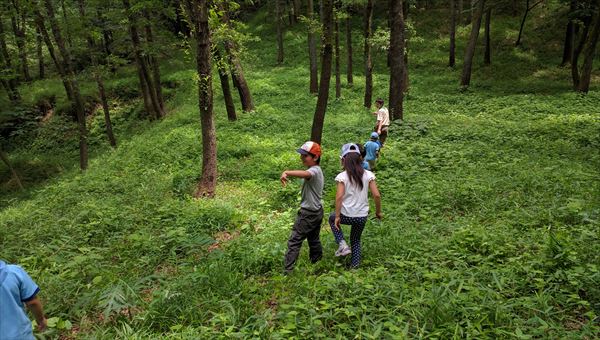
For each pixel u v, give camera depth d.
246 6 42.75
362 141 13.92
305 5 41.59
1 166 24.25
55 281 5.59
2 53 26.89
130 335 4.25
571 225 6.33
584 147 11.78
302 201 5.53
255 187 10.27
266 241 6.73
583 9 23.64
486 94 23.77
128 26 21.44
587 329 3.78
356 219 5.35
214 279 5.23
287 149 13.80
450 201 7.84
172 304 4.76
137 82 30.17
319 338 3.93
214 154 9.98
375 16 38.09
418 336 3.79
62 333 4.69
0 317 2.86
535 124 15.16
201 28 9.36
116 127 27.36
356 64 31.88
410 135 13.91
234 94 24.84
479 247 5.69
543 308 4.16
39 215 9.94
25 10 18.44
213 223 7.91
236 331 4.26
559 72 28.38
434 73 30.06
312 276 5.24
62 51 17.61
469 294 4.38
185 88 28.53
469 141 13.14
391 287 4.63
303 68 30.89
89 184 12.37
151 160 14.37
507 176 9.05
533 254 5.41
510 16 35.66
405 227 6.75
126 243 7.33
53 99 29.86
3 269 2.97
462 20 36.47
